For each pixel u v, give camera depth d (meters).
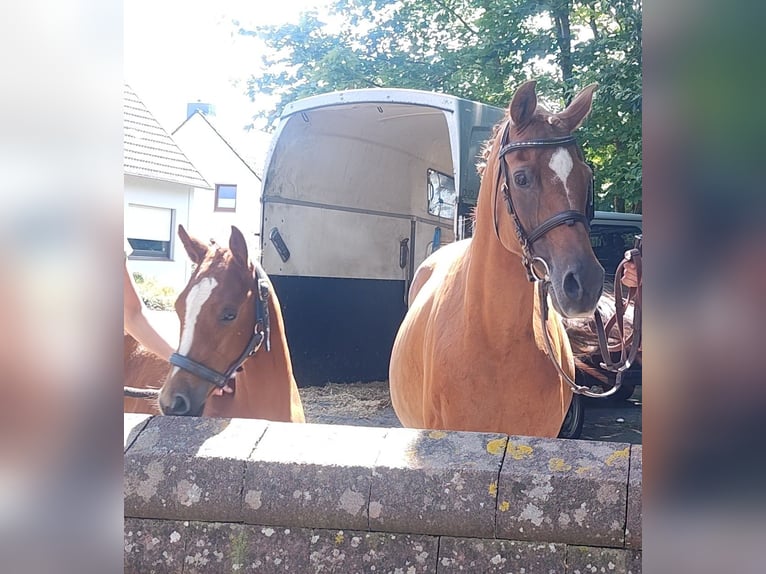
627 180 8.30
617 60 8.20
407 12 11.20
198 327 2.64
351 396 5.90
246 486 1.57
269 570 1.57
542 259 2.50
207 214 22.94
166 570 1.60
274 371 2.92
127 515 1.61
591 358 4.32
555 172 2.50
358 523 1.54
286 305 5.68
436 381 2.76
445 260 3.71
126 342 3.51
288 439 1.66
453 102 4.62
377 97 5.00
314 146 5.68
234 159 22.77
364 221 6.38
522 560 1.49
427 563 1.52
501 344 2.62
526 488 1.48
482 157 3.00
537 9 9.46
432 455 1.57
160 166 17.48
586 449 1.56
